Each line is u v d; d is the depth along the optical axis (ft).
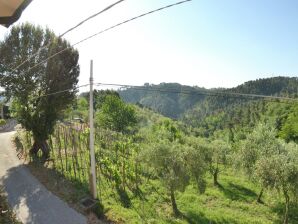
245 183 106.22
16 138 123.34
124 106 199.31
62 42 98.58
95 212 60.90
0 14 11.59
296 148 90.58
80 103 253.44
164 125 219.82
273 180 74.69
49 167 87.97
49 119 98.32
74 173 79.20
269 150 93.71
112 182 82.79
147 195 81.71
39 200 65.00
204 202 86.02
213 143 116.78
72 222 55.77
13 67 91.61
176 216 72.08
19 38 94.07
